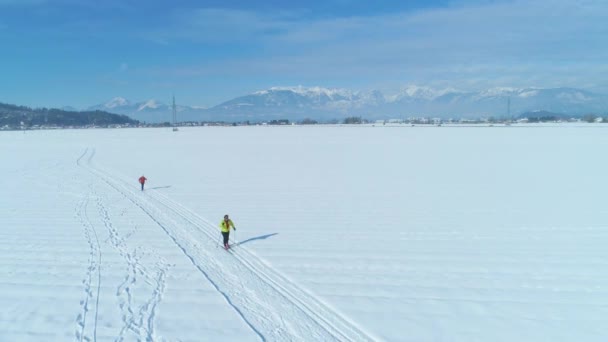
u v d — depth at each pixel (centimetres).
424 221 1552
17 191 2236
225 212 1720
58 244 1272
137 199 2005
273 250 1223
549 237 1341
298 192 2169
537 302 891
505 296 920
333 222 1545
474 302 891
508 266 1093
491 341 743
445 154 4047
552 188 2212
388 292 938
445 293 934
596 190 2136
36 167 3350
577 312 846
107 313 836
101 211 1739
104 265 1095
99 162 3734
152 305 871
